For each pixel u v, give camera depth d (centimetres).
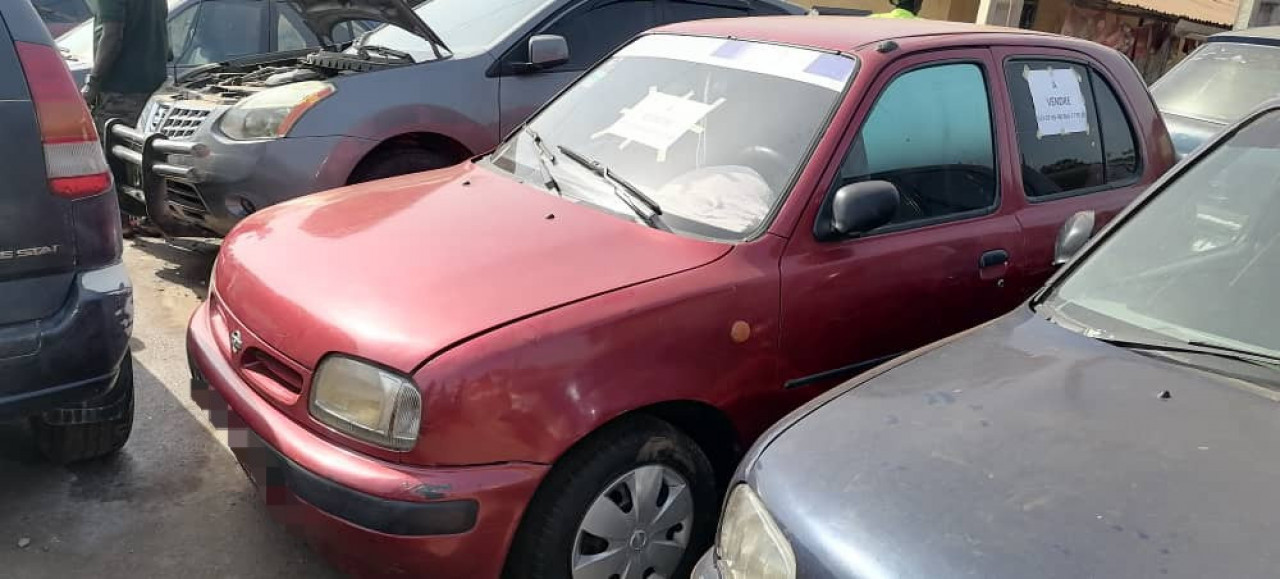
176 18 726
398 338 238
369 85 493
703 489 278
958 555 164
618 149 340
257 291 276
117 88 636
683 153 326
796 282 287
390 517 230
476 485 231
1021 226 352
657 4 592
